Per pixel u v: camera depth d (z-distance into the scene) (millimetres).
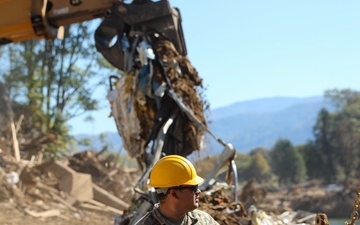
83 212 21016
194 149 9938
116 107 10141
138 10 10211
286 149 92188
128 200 26250
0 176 20312
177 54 10125
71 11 10250
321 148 80875
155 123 9695
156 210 4641
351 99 84375
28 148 26906
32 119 37062
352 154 78500
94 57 39625
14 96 38469
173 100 9852
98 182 26531
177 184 4574
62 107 39219
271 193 73250
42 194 21016
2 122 26703
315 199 65250
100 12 10281
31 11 10047
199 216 4680
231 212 9062
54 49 39500
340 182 72875
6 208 18531
